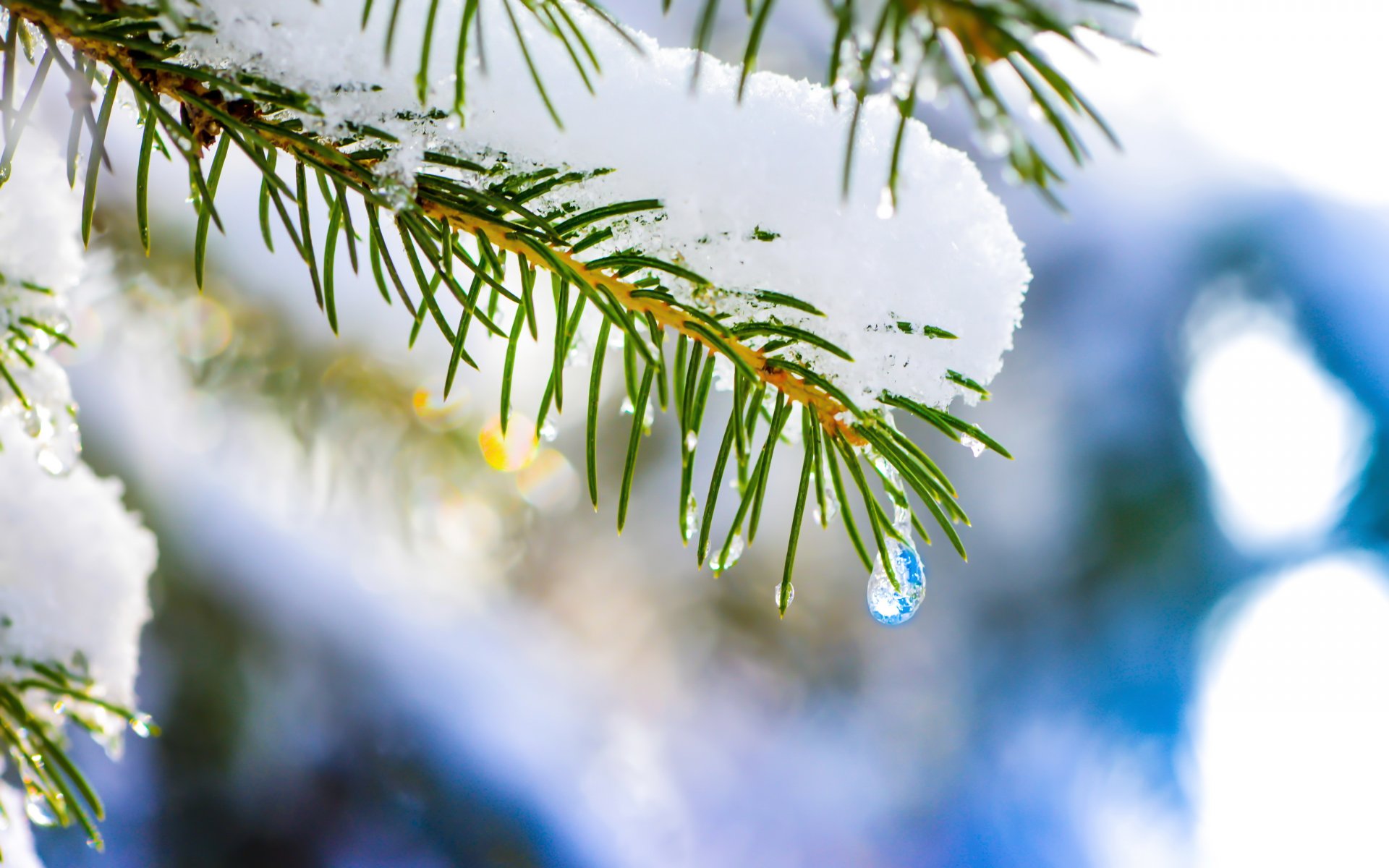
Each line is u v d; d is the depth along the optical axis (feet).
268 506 1.90
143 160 0.94
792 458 2.77
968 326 0.96
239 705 1.83
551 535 2.64
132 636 1.08
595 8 0.91
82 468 1.09
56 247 1.00
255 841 1.84
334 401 1.90
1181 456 2.87
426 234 0.94
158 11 0.90
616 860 2.29
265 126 0.93
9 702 1.02
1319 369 2.83
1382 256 2.81
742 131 0.95
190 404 1.77
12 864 1.08
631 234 0.95
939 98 0.85
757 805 2.81
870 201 0.96
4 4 0.91
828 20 0.85
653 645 2.79
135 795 1.74
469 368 2.02
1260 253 2.84
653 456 2.75
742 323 0.96
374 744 2.01
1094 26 0.84
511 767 2.17
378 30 0.93
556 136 0.94
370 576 2.07
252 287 1.73
